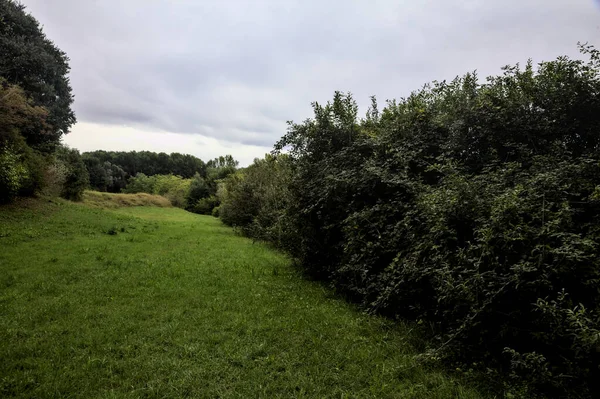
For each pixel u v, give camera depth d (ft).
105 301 17.21
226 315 15.48
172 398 8.99
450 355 10.79
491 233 10.49
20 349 11.52
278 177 48.47
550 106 16.07
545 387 8.89
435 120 20.18
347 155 22.29
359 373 10.24
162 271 24.18
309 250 23.53
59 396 9.02
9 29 68.28
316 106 24.73
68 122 83.30
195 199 147.02
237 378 10.04
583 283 9.18
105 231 44.32
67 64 83.20
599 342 7.54
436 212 13.01
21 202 51.78
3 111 46.52
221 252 34.81
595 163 11.80
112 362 10.85
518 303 10.32
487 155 17.33
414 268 13.08
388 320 14.94
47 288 18.94
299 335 13.21
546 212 10.59
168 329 13.65
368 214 17.62
